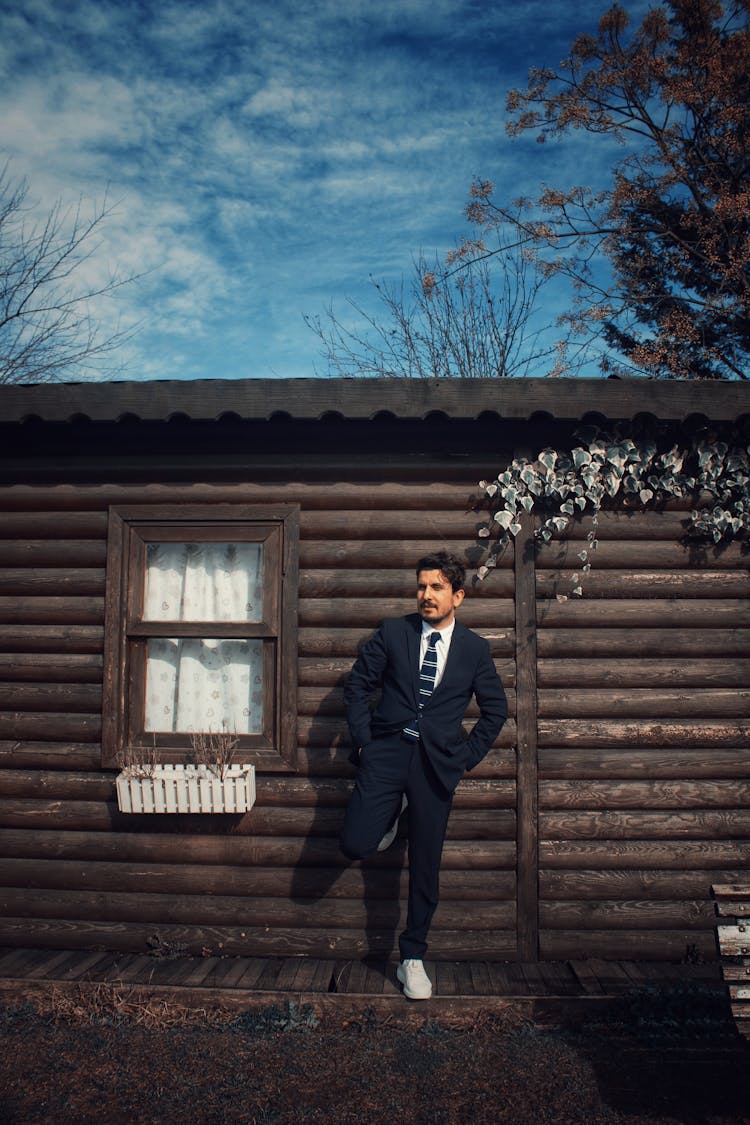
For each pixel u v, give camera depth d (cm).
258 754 430
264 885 423
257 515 442
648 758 429
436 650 385
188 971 398
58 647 447
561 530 438
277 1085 321
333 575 441
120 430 452
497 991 377
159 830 432
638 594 439
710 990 372
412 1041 352
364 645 396
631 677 433
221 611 448
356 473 444
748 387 405
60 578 450
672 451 438
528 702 429
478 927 416
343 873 423
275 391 402
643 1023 356
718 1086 323
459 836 424
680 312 1541
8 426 423
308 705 434
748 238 1471
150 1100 311
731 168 1573
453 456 444
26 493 456
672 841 425
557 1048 347
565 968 405
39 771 441
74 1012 369
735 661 436
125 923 428
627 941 415
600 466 434
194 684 448
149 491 450
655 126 1603
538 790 425
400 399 400
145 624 440
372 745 382
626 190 1534
